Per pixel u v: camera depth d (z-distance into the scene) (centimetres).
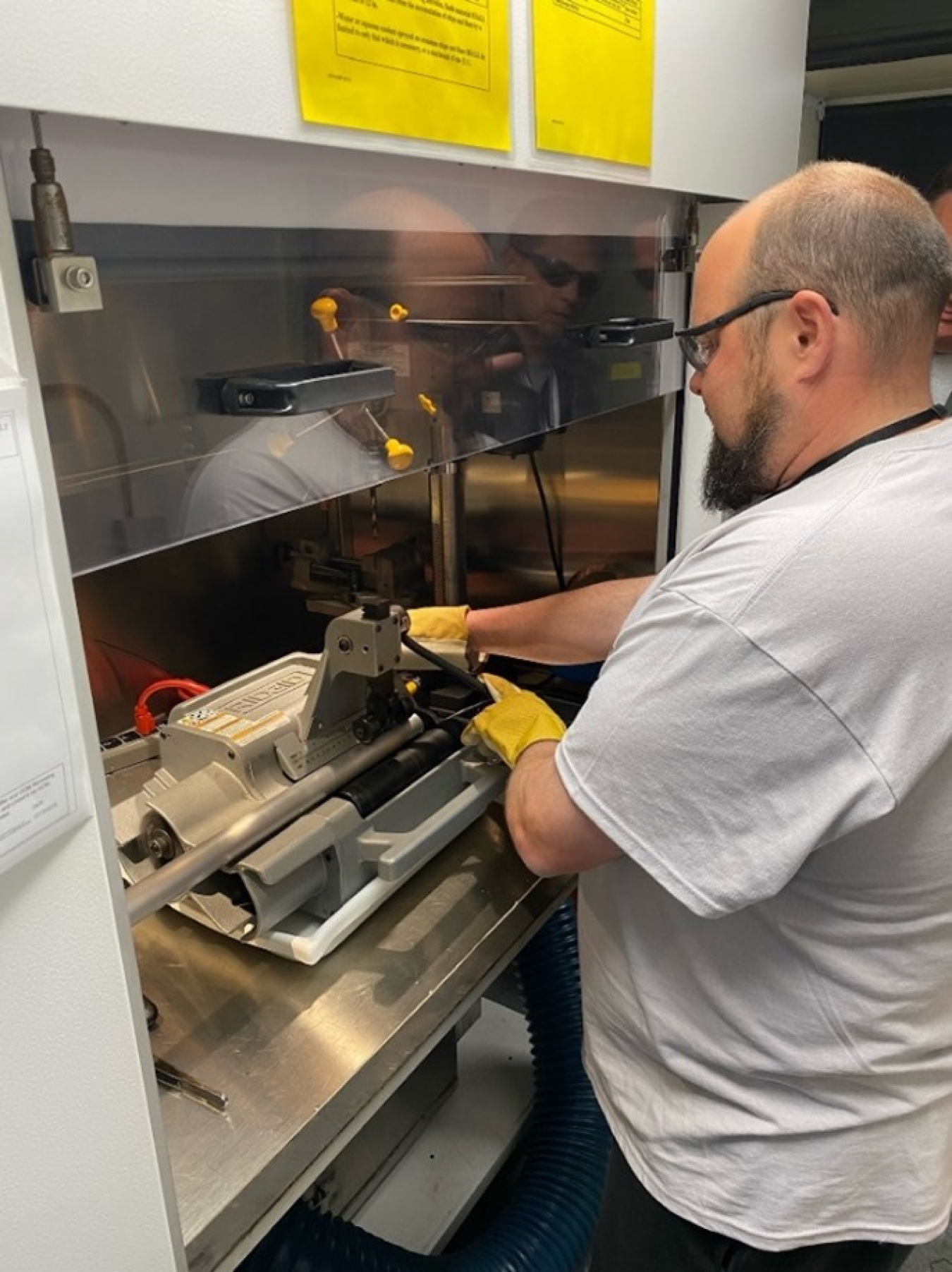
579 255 115
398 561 165
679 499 152
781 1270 94
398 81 71
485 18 78
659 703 75
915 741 72
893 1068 86
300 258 79
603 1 92
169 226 66
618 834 78
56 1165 60
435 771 114
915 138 190
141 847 101
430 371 98
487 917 109
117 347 65
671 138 109
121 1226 66
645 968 95
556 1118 146
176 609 157
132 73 52
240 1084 86
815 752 72
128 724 153
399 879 99
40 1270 61
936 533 72
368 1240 123
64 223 57
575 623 133
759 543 74
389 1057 91
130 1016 63
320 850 97
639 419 149
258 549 168
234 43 58
